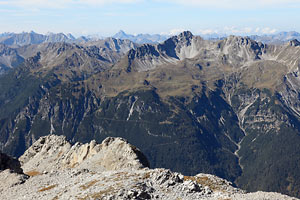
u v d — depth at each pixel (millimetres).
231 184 78062
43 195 76562
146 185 65438
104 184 68875
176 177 68125
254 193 59562
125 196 59031
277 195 56656
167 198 59656
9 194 86312
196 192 62375
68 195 68250
